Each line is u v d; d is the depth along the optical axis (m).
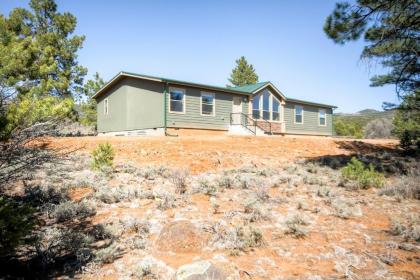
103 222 6.27
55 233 5.58
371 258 5.21
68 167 10.37
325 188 9.05
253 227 6.01
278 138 18.95
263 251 5.34
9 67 5.04
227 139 16.73
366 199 8.49
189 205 7.34
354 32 11.86
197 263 4.46
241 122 24.91
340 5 11.59
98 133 27.75
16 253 4.95
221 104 23.67
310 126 31.38
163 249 5.26
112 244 5.41
